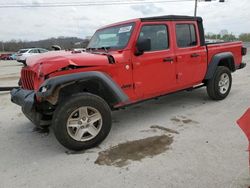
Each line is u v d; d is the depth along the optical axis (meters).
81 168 3.46
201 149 3.78
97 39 5.28
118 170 3.36
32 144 4.32
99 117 4.00
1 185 3.17
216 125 4.71
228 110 5.56
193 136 4.27
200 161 3.43
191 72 5.55
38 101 3.84
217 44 6.19
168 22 5.08
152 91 4.85
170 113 5.55
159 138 4.27
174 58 5.12
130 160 3.59
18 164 3.67
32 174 3.39
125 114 5.64
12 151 4.09
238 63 6.85
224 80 6.33
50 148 4.14
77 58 3.90
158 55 4.85
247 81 8.83
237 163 3.33
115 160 3.62
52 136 4.62
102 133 4.04
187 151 3.74
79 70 3.87
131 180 3.11
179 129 4.62
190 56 5.45
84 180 3.18
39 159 3.79
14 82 11.31
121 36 4.67
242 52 6.94
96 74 3.96
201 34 5.75
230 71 6.48
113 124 5.05
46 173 3.39
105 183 3.09
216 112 5.46
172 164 3.40
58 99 3.84
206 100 6.44
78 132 3.88
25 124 5.31
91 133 3.97
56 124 3.74
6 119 5.69
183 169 3.27
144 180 3.09
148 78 4.73
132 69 4.47
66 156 3.83
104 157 3.73
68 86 3.95
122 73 4.34
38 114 4.07
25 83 4.32
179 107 5.95
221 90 6.30
